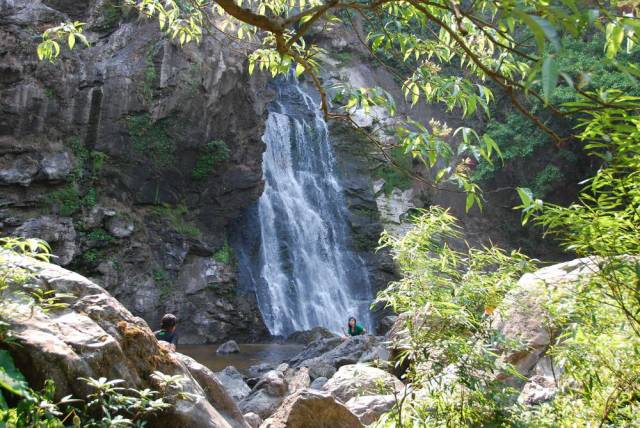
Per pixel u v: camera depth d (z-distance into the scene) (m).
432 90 4.16
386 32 4.28
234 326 23.14
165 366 3.70
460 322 3.84
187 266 22.98
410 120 3.64
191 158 22.97
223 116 23.48
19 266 3.35
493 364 3.81
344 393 6.83
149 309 21.34
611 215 3.72
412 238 4.16
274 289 24.97
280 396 7.98
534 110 28.19
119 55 21.75
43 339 3.11
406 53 4.44
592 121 3.02
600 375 3.82
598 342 3.69
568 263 5.03
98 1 22.16
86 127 20.67
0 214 18.56
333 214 27.84
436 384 4.04
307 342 22.11
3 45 18.80
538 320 4.93
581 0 2.09
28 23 19.38
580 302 3.69
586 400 3.95
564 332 4.00
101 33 22.16
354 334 14.24
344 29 31.45
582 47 25.22
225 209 24.16
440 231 4.19
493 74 2.38
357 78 30.61
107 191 21.22
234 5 3.02
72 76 20.22
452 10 2.42
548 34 1.75
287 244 26.03
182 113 22.20
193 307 22.53
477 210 30.77
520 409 3.92
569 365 3.84
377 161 29.14
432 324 3.99
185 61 22.05
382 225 28.03
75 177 20.23
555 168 30.31
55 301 3.56
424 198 29.59
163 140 22.11
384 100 3.75
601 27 2.24
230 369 10.84
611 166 3.25
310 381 11.23
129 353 3.57
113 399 3.20
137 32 22.12
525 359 5.05
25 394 2.44
